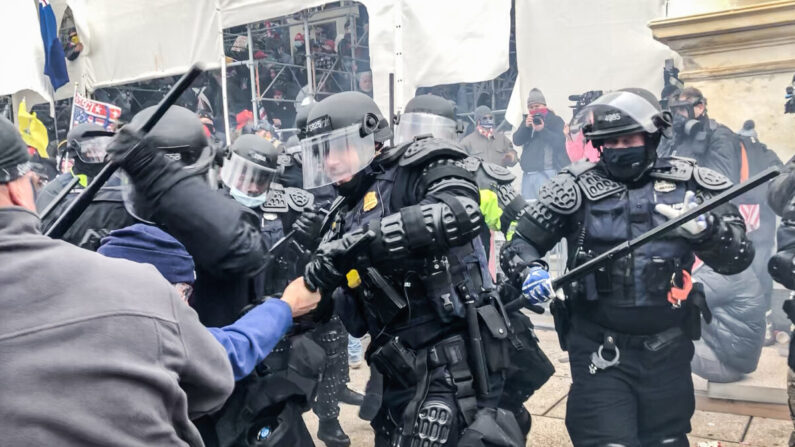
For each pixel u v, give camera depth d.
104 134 2.61
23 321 0.98
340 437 3.85
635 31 5.17
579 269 2.49
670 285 2.46
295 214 3.48
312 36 10.22
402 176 2.19
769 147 4.77
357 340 5.27
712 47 4.87
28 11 7.95
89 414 0.97
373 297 2.18
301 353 2.46
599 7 5.25
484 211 3.40
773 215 4.54
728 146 4.59
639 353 2.51
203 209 1.60
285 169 4.15
